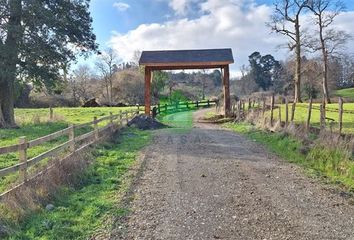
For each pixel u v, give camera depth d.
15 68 22.58
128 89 73.62
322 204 7.95
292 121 16.92
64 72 25.67
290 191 8.92
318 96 60.94
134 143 16.59
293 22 46.50
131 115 26.17
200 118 32.66
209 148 15.27
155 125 24.50
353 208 7.71
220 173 10.80
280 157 13.16
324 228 6.60
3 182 8.74
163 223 6.84
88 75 82.00
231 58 29.27
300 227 6.64
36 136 19.00
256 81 98.12
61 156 10.18
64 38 24.41
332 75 60.66
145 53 30.55
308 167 11.52
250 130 20.20
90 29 25.97
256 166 11.71
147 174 10.67
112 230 6.48
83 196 8.33
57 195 8.06
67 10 24.88
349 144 11.63
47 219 6.77
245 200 8.22
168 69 30.03
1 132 20.28
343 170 10.49
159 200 8.20
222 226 6.69
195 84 84.88
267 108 25.77
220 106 39.56
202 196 8.52
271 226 6.68
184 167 11.62
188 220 6.99
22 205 6.95
